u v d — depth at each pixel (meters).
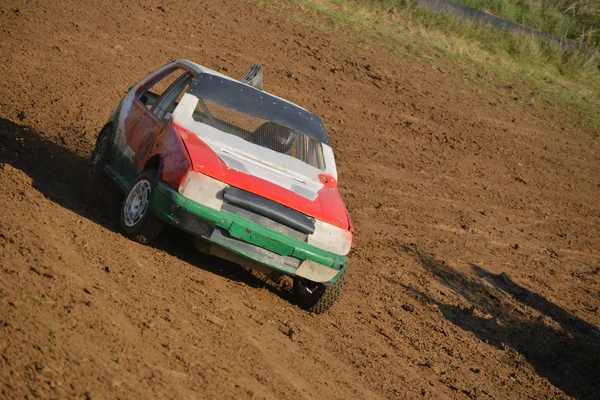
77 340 9.84
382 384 13.16
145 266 13.34
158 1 36.12
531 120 40.44
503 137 36.56
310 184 14.84
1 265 10.91
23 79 24.25
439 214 25.97
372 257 20.44
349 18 43.25
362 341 14.87
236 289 14.54
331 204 14.59
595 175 36.50
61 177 17.39
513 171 33.12
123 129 16.41
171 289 12.90
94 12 32.28
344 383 12.52
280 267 13.83
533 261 24.95
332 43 38.91
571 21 58.81
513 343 18.06
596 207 32.75
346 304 16.69
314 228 13.88
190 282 13.65
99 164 16.78
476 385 14.98
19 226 12.59
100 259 12.73
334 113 31.47
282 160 15.05
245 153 14.59
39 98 23.16
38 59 26.19
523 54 49.22
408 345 15.74
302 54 36.16
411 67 40.25
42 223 13.20
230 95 15.88
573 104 44.97
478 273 22.06
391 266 20.31
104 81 26.23
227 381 10.61
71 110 23.11
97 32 30.23
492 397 14.66
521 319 19.80
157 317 11.57
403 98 35.91
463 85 41.03
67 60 26.92
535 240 27.02
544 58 50.03
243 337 12.40
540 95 44.28
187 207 13.09
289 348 12.90
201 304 12.88
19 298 10.19
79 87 25.06
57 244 12.55
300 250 13.67
